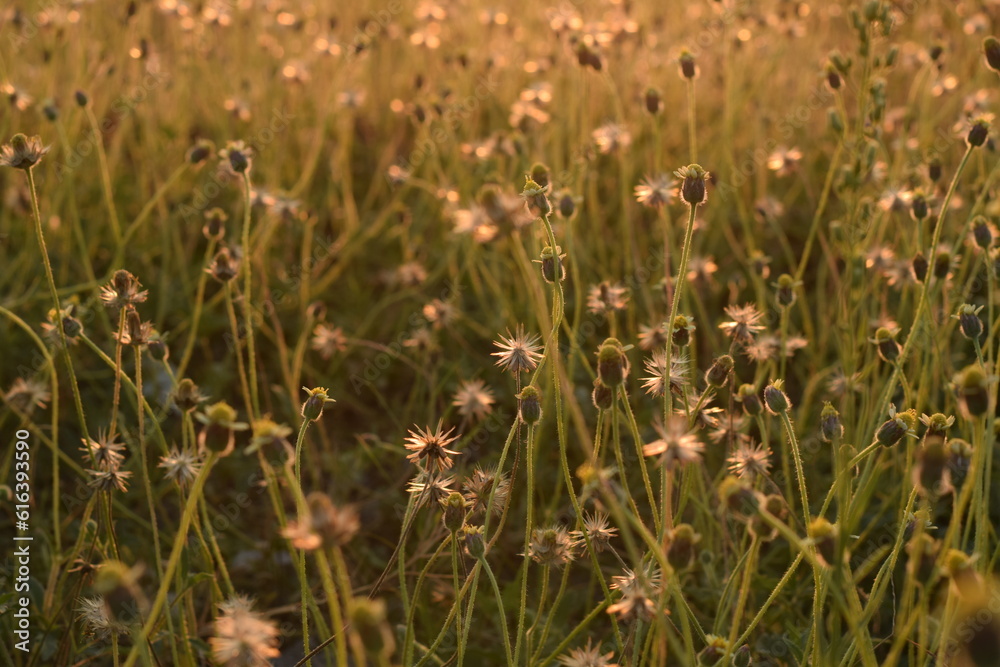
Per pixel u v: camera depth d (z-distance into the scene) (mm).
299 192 4809
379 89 5840
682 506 2078
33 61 5355
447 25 6184
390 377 3996
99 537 2535
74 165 3992
